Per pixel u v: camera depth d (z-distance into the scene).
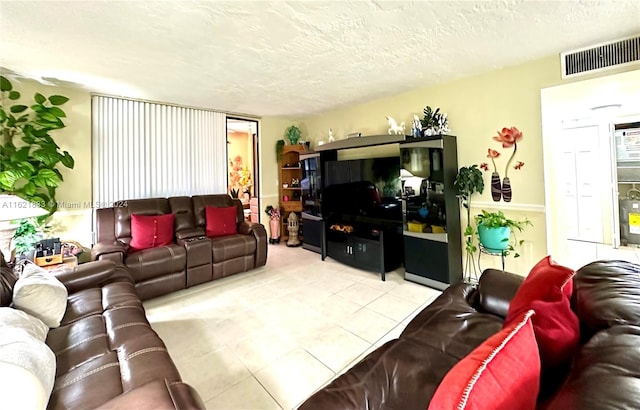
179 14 1.87
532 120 2.84
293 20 1.98
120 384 1.18
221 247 3.49
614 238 4.48
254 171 5.56
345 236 4.00
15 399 0.90
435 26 2.11
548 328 1.00
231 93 3.65
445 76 3.19
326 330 2.35
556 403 0.62
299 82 3.28
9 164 2.87
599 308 1.00
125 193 3.80
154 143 4.03
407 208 3.42
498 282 1.76
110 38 2.16
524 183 2.92
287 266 4.05
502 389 0.61
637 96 2.60
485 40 2.35
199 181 4.46
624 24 2.14
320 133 5.18
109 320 1.70
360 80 3.26
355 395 1.09
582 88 2.55
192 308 2.79
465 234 3.19
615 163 4.45
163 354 1.39
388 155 4.05
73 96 3.39
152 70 2.82
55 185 3.07
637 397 0.53
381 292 3.11
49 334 1.58
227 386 1.75
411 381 1.15
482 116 3.15
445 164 3.15
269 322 2.50
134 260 2.90
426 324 1.59
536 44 2.45
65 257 2.97
